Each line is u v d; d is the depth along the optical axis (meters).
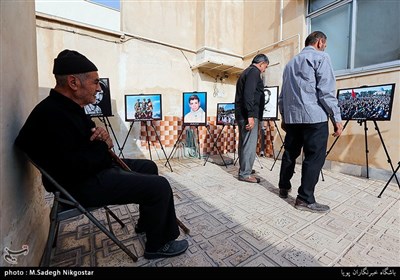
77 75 1.10
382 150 2.59
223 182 2.61
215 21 4.08
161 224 1.20
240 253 1.28
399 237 1.44
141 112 3.14
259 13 4.09
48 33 2.81
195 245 1.36
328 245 1.36
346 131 2.90
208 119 4.21
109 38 3.26
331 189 2.34
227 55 4.26
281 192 2.14
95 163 1.07
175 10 3.90
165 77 3.83
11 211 0.89
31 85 1.38
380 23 2.59
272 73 3.85
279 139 3.76
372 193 2.22
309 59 1.74
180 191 2.31
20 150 1.04
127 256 1.26
